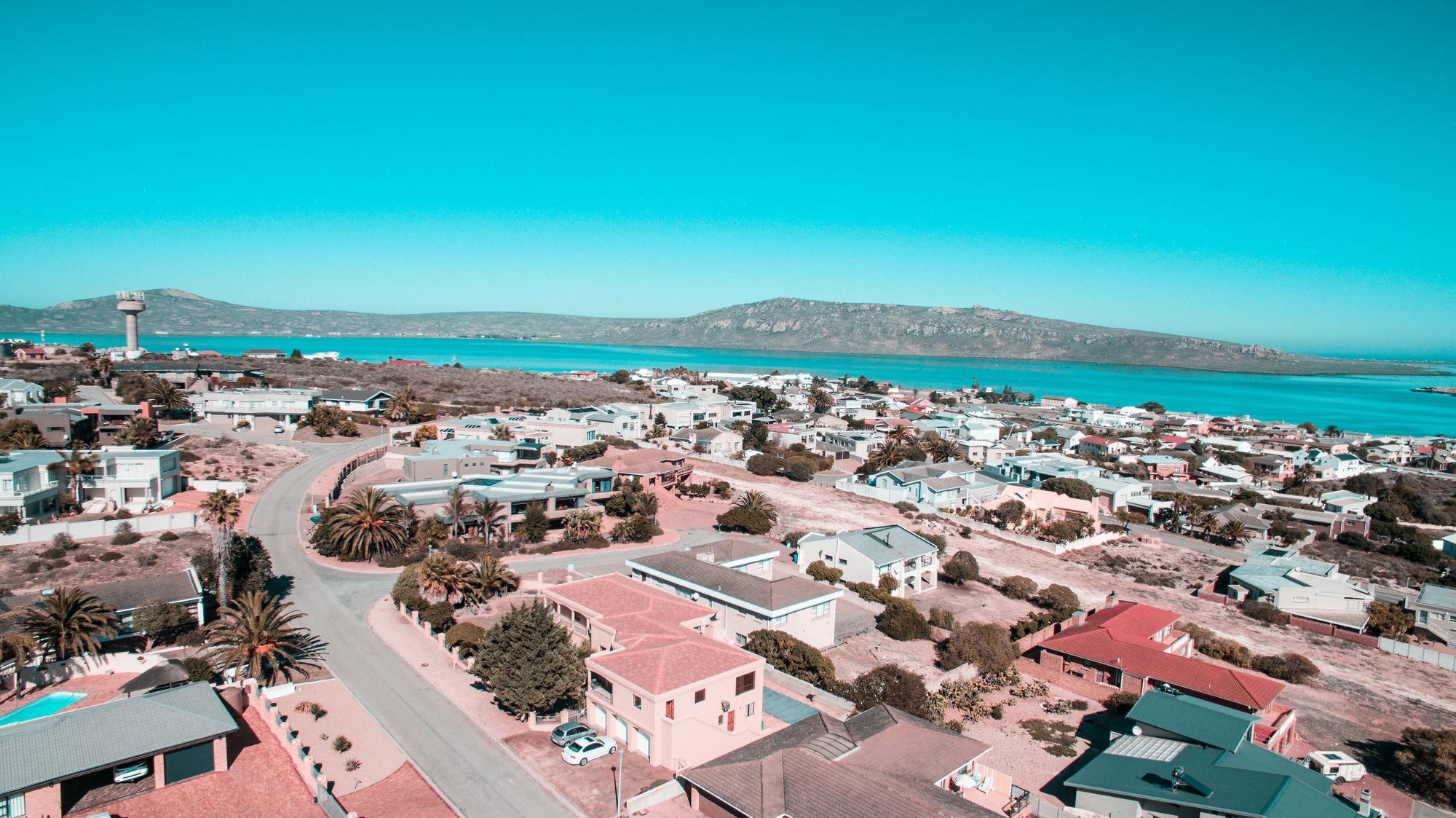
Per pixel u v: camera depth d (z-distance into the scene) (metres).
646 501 90.12
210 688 39.69
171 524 69.75
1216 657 65.62
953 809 33.22
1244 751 42.34
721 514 96.12
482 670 43.81
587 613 49.88
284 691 44.38
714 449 135.88
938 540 88.25
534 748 39.91
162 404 125.25
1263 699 48.81
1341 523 124.00
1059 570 90.50
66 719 35.16
